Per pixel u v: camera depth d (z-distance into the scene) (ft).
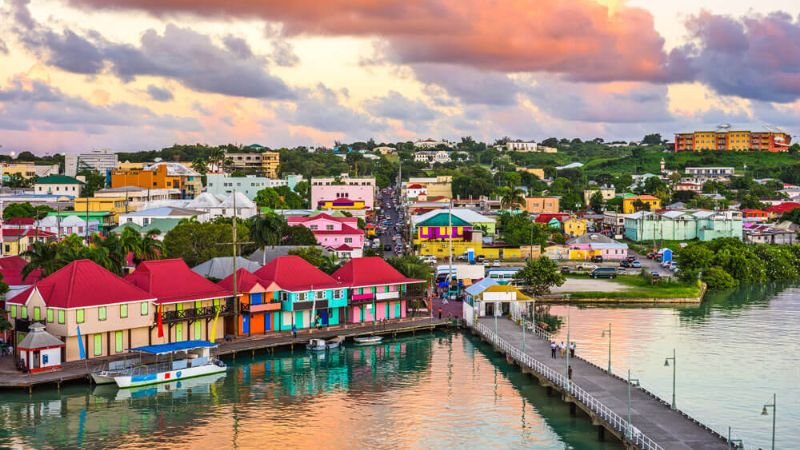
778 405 381.81
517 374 445.78
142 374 415.03
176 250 637.30
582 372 415.64
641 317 612.70
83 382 412.16
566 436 342.44
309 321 544.62
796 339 524.52
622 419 327.88
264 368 459.73
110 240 564.71
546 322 588.91
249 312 510.99
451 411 378.32
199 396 401.70
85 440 337.93
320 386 421.59
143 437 342.44
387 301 582.35
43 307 434.30
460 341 536.83
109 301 440.45
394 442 337.11
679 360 467.11
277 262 542.98
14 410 374.43
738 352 487.20
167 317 467.11
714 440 307.37
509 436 343.26
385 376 442.09
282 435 345.92
